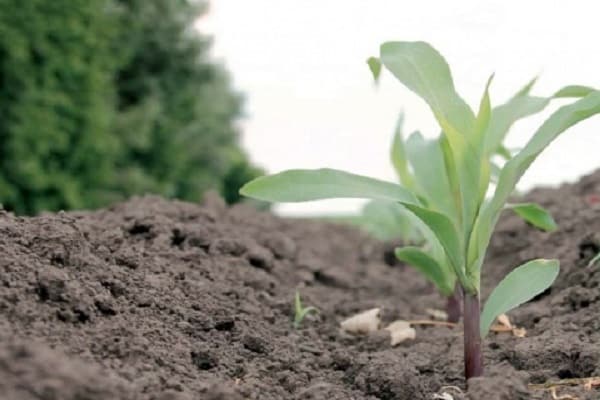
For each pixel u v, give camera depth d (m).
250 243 4.30
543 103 2.68
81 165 8.24
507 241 4.71
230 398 2.15
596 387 2.57
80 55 7.95
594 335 2.97
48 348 1.97
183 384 2.26
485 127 2.54
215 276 3.51
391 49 2.57
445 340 3.32
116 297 2.70
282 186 2.43
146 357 2.35
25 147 7.68
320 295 4.24
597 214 4.46
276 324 3.31
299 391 2.51
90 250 2.92
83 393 1.80
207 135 10.91
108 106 8.92
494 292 2.63
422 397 2.58
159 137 10.21
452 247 2.56
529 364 2.79
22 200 7.88
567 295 3.44
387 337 3.38
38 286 2.37
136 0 10.54
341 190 2.45
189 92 10.88
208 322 2.87
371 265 5.63
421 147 3.34
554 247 4.31
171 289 3.02
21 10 7.54
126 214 3.90
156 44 10.69
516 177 2.49
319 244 5.92
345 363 2.89
